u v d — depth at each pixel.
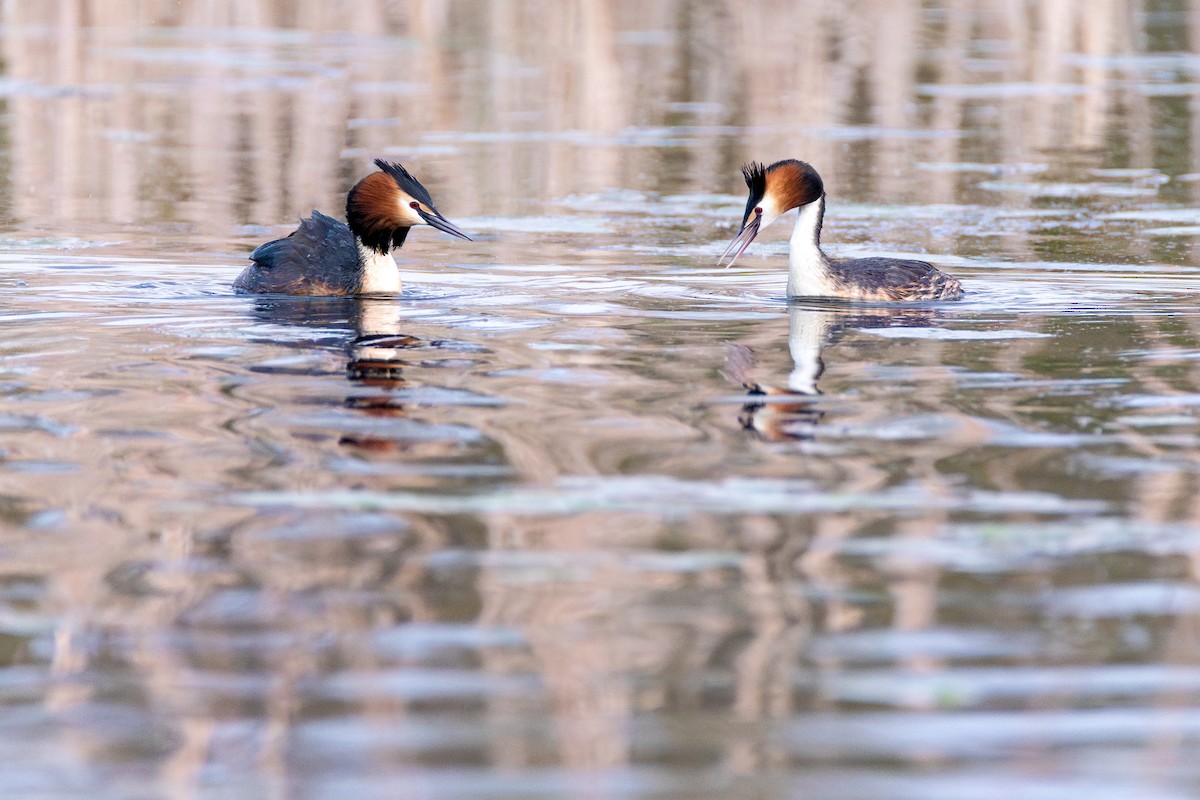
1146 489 9.38
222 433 10.57
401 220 16.28
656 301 16.09
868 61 35.84
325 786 6.14
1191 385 11.97
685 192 23.53
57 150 26.22
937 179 24.44
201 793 6.14
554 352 13.30
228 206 21.98
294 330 14.26
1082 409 11.26
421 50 37.19
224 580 8.05
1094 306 15.70
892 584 8.00
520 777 6.17
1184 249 19.28
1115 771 6.21
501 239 20.12
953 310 15.57
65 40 37.94
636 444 10.34
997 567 8.22
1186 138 27.78
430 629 7.49
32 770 6.32
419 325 14.58
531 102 31.28
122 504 9.12
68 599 7.82
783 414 11.12
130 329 14.21
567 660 7.15
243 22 40.88
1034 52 37.09
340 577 8.07
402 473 9.70
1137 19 41.97
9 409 11.17
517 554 8.39
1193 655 7.17
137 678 7.04
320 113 29.84
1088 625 7.50
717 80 33.75
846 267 16.50
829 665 7.12
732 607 7.73
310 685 6.95
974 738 6.47
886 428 10.76
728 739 6.45
